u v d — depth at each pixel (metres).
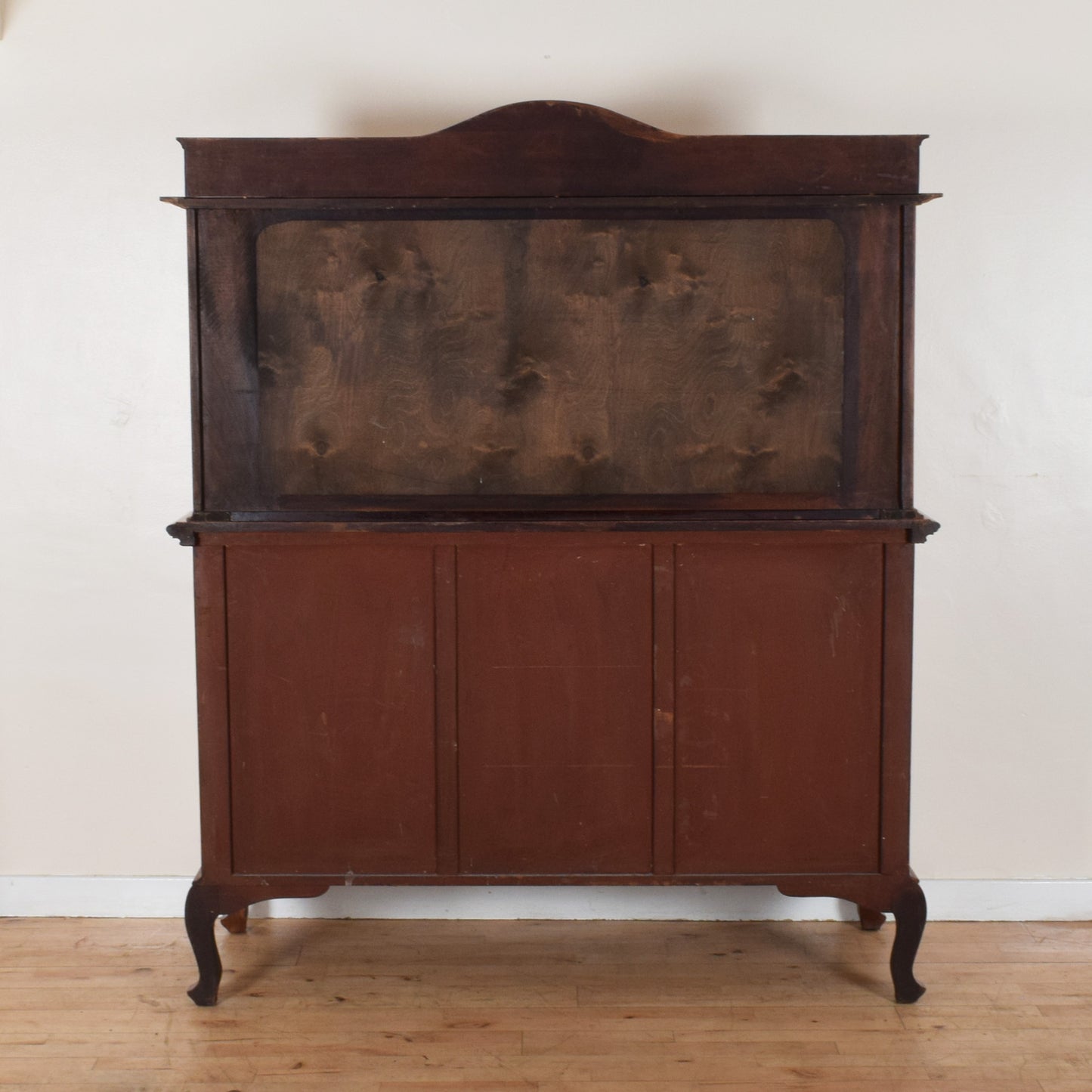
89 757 2.97
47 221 2.83
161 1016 2.55
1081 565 2.90
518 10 2.81
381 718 2.49
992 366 2.85
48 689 2.95
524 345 2.43
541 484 2.46
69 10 2.79
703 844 2.52
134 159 2.82
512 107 2.37
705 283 2.41
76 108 2.81
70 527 2.91
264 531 2.43
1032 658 2.92
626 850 2.53
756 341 2.42
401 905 2.99
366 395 2.44
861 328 2.41
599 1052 2.42
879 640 2.47
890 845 2.53
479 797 2.51
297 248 2.40
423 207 2.38
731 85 2.82
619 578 2.45
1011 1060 2.38
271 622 2.47
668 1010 2.57
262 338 2.42
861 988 2.66
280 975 2.72
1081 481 2.88
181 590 2.92
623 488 2.46
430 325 2.42
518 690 2.48
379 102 2.83
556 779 2.51
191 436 2.54
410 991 2.65
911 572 2.45
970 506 2.89
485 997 2.63
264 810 2.52
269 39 2.81
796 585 2.46
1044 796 2.96
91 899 2.98
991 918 2.98
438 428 2.45
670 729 2.49
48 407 2.88
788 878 2.53
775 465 2.45
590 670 2.48
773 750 2.50
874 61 2.80
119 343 2.87
